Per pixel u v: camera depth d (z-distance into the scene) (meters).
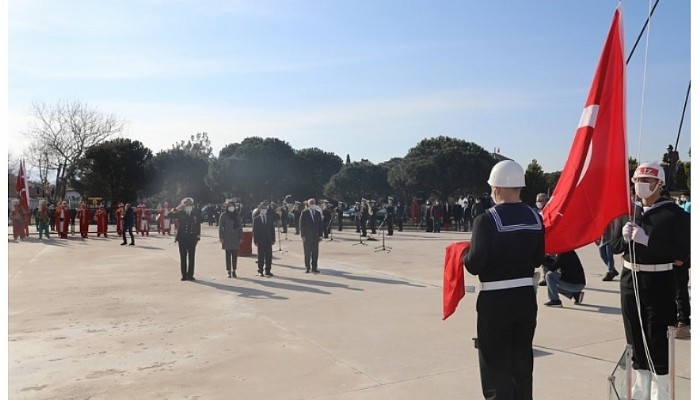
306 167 68.12
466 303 9.63
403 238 26.70
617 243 5.21
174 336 7.54
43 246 22.09
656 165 4.94
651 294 4.85
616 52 4.94
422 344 7.04
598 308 9.22
